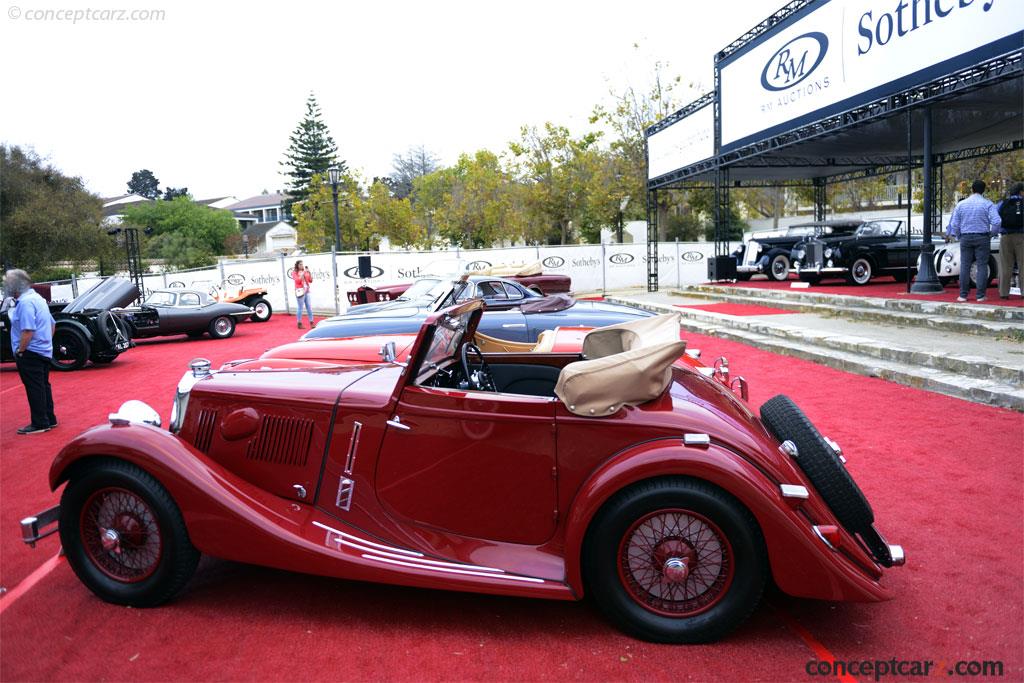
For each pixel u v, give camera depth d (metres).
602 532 2.78
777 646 2.82
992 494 4.34
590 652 2.77
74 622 3.03
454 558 2.98
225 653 2.77
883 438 5.54
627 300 18.64
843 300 12.25
